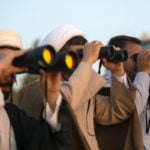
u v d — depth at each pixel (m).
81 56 3.79
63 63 2.95
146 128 4.53
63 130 3.20
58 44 3.91
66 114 3.28
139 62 4.53
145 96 4.42
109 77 4.32
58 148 3.16
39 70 3.07
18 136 3.07
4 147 3.01
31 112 3.79
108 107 4.04
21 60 2.89
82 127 3.73
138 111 4.33
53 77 3.19
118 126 4.08
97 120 4.08
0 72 2.88
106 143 4.10
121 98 3.97
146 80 4.46
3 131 3.02
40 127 3.10
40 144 3.08
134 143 3.95
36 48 2.86
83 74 3.58
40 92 3.80
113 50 3.68
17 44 3.17
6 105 3.12
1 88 3.09
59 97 3.23
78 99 3.54
